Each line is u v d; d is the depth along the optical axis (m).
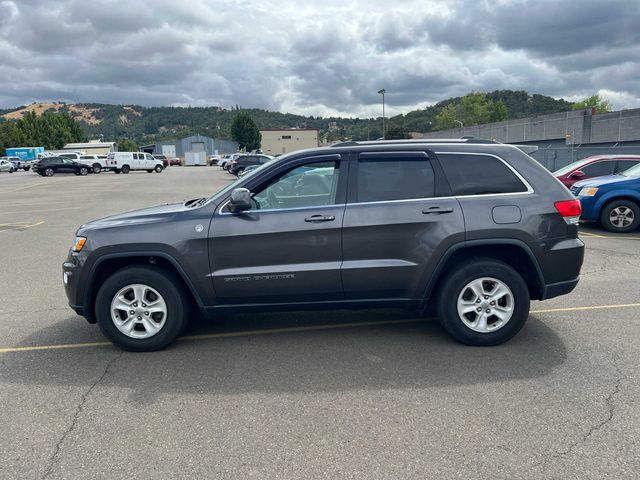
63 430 3.24
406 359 4.27
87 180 35.72
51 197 21.95
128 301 4.52
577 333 4.78
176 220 4.42
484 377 3.89
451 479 2.67
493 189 4.46
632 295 6.00
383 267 4.37
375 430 3.16
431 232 4.34
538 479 2.66
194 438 3.11
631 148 22.70
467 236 4.33
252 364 4.24
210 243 4.35
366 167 4.50
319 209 4.38
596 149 24.45
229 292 4.41
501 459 2.84
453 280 4.42
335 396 3.63
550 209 4.41
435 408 3.42
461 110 103.19
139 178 37.78
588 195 10.56
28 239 10.97
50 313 5.81
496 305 4.45
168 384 3.89
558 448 2.94
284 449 2.97
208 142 107.38
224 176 40.06
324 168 4.54
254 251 4.36
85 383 3.94
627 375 3.87
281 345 4.66
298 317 5.46
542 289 4.46
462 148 4.56
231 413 3.41
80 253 4.44
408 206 4.38
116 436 3.15
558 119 42.09
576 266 4.50
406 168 4.51
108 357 4.47
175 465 2.84
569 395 3.57
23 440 3.13
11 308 6.02
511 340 4.65
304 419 3.32
